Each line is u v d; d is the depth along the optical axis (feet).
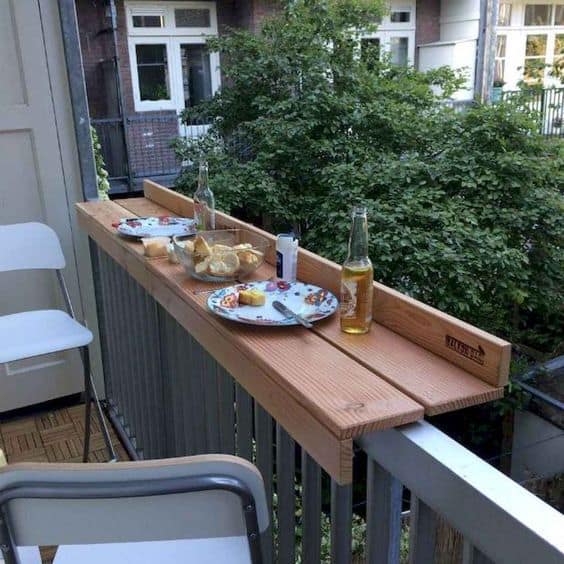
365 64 23.65
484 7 28.04
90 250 7.69
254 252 4.66
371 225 16.19
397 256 15.64
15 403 8.18
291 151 20.38
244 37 23.15
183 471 2.36
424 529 2.51
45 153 7.59
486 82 28.50
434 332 3.13
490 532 2.08
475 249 15.96
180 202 6.67
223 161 21.33
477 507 2.12
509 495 2.07
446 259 15.40
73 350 8.34
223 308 3.82
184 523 2.49
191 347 4.74
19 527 2.51
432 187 18.03
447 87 25.03
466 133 18.95
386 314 3.52
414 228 16.46
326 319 3.69
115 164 25.89
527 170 17.57
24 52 7.21
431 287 15.67
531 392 14.05
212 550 3.41
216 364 4.33
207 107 23.12
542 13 34.37
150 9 27.07
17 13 7.08
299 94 21.80
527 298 17.31
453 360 3.01
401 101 22.66
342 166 19.06
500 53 33.78
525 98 20.77
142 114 26.96
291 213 20.16
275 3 26.37
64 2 7.20
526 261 16.17
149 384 6.18
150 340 5.90
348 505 2.95
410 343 3.29
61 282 6.95
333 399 2.69
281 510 3.62
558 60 28.02
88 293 8.21
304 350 3.27
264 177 19.95
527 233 17.71
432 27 31.71
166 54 27.96
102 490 2.35
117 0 26.27
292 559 3.67
